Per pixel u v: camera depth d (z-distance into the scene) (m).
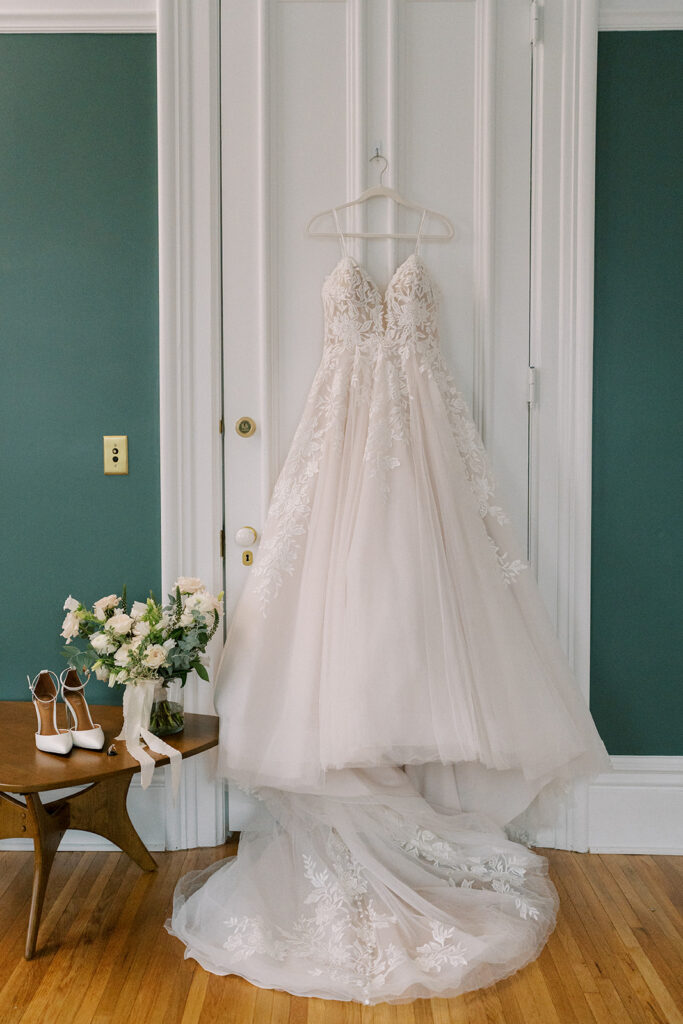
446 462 2.13
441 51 2.27
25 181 2.29
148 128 2.29
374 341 2.21
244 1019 1.66
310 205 2.30
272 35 2.26
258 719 2.05
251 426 2.32
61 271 2.31
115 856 2.31
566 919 2.02
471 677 2.01
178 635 2.06
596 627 2.36
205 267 2.28
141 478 2.35
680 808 2.35
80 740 1.97
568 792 2.19
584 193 2.26
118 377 2.33
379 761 1.91
